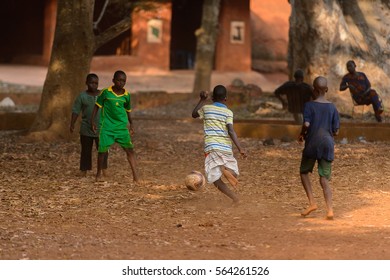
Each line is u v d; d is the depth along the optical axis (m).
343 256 17.62
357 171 31.06
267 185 28.48
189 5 106.75
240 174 30.86
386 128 40.84
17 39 100.12
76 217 22.78
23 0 99.56
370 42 53.50
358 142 40.06
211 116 24.22
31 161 33.66
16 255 17.61
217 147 24.06
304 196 26.36
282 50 107.31
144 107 64.56
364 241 19.28
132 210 23.95
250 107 57.81
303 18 52.22
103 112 28.75
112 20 84.69
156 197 26.14
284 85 42.72
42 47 97.56
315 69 51.72
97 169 29.44
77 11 39.94
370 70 52.50
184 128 47.97
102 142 28.67
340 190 27.39
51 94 40.09
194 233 20.59
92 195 26.34
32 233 20.22
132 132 29.08
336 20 51.94
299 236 20.03
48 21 89.38
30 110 58.59
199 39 70.94
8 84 75.19
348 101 50.94
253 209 24.11
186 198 25.97
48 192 26.80
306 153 22.64
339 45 51.97
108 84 84.06
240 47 98.69
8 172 30.77
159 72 92.31
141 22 91.62
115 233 20.55
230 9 98.00
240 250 18.34
